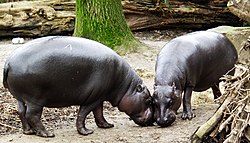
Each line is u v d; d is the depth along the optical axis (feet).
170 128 45.27
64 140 41.50
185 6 113.80
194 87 50.14
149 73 70.33
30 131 42.70
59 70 40.16
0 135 43.27
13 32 107.86
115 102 44.83
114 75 43.19
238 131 33.19
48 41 41.11
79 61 40.81
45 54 40.09
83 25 86.53
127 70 44.42
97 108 45.24
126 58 80.28
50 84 40.22
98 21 85.61
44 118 49.96
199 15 114.73
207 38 51.31
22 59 40.22
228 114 35.06
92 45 42.29
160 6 112.98
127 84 44.42
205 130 35.99
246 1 51.72
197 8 113.91
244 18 53.06
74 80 40.88
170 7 112.78
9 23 106.32
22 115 42.34
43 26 108.37
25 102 41.27
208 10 114.32
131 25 113.50
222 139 35.86
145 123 45.32
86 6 85.92
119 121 49.19
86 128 44.42
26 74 39.88
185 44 49.60
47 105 41.68
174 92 45.39
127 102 44.52
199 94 58.90
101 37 84.99
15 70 40.22
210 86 52.80
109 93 44.14
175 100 45.47
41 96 40.73
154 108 45.50
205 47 50.26
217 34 53.11
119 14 86.28
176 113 46.70
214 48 51.01
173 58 47.98
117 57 43.68
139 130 44.96
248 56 52.24
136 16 113.91
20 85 40.40
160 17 114.93
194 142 36.63
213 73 51.80
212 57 50.80
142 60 79.20
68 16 109.29
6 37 109.19
